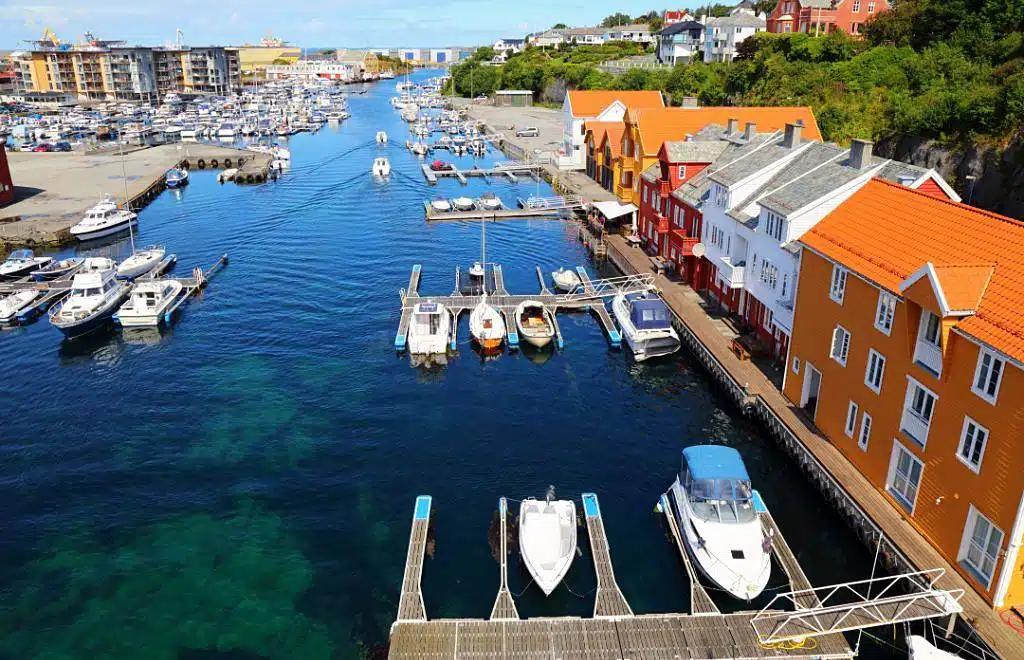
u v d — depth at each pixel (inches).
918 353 1184.2
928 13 3848.4
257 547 1327.5
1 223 3388.3
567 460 1594.5
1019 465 974.4
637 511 1425.9
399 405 1831.9
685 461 1368.1
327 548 1326.3
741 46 5132.9
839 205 1568.7
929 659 987.3
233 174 4726.9
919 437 1190.9
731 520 1257.4
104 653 1104.2
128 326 2321.6
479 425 1736.0
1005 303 1046.4
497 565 1270.9
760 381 1768.0
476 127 6909.5
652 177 2888.8
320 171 5064.0
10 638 1132.5
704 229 2319.1
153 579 1253.7
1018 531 987.9
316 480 1526.8
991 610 1042.7
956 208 1284.4
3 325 2354.8
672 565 1277.1
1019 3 3358.8
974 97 2642.7
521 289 2662.4
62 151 5595.5
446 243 3257.9
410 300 2469.2
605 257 3019.2
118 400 1866.4
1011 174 2384.4
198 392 1907.0
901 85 3575.3
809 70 4151.1
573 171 4670.3
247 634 1136.8
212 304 2527.1
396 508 1434.5
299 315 2429.9
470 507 1434.5
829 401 1483.8
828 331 1475.1
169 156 5383.9
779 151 2126.0
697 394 1876.2
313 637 1130.7
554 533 1264.8
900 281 1234.0
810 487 1464.1
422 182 4667.8
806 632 1067.3
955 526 1112.8
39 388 1931.6
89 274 2412.6
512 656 1044.5
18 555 1311.5
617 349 2148.1
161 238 3366.1
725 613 1131.9
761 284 1871.3
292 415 1787.6
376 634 1138.0
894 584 1168.8
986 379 1039.0
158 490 1496.1
